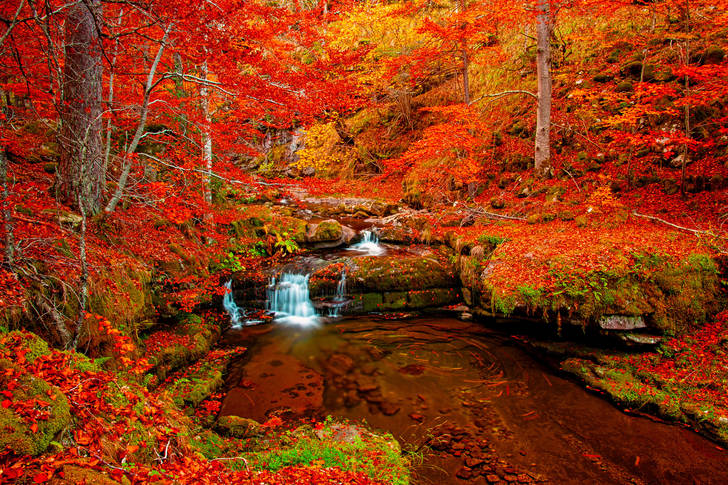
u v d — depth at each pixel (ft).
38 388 8.07
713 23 34.60
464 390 20.57
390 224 46.80
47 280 13.98
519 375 21.76
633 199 32.76
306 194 65.10
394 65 45.06
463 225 39.73
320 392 20.74
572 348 23.22
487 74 59.26
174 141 33.42
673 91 27.63
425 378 21.90
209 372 21.91
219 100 37.50
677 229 27.27
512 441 16.43
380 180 66.08
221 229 37.09
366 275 32.45
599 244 25.80
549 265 24.63
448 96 63.62
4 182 12.42
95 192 21.39
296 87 24.77
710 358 19.29
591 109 43.27
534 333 25.58
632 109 29.78
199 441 13.84
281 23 23.48
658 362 20.34
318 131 68.74
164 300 23.85
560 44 52.34
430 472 14.53
